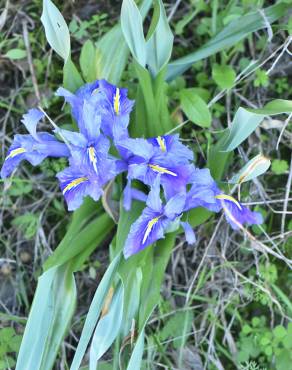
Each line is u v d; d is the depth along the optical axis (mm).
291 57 427
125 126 327
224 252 420
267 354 402
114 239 369
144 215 319
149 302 335
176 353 419
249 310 435
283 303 424
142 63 331
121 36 365
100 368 405
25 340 322
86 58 378
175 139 324
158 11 322
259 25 380
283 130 385
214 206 337
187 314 414
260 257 424
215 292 428
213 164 357
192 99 387
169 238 360
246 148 431
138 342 317
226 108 429
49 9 318
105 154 307
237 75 434
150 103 347
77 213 357
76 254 351
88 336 315
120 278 325
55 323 334
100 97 318
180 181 311
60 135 334
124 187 372
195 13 427
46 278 324
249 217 346
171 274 431
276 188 432
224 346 426
